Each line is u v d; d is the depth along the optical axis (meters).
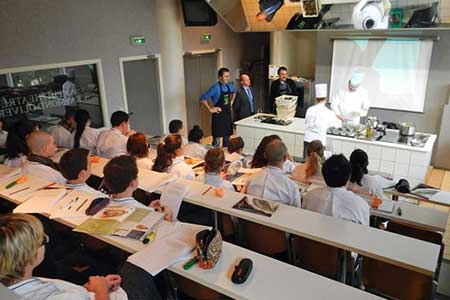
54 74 4.59
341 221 1.99
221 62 7.49
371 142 4.79
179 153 3.10
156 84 6.11
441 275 2.62
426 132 5.83
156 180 2.60
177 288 1.85
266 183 2.54
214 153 2.70
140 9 5.46
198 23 6.19
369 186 2.88
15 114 4.29
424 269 1.59
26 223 1.26
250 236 2.37
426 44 5.48
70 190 2.38
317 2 3.58
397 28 3.46
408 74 5.73
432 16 3.27
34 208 2.12
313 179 3.12
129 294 1.49
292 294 1.44
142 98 5.95
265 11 3.94
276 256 2.37
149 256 1.65
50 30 4.39
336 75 6.37
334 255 2.11
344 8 3.57
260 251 2.37
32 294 1.25
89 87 5.04
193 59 6.92
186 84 6.89
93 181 3.11
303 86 6.97
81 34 4.74
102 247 2.20
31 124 3.61
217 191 2.37
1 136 4.01
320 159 3.24
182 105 6.63
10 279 1.23
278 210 2.13
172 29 6.07
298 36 8.09
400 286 2.08
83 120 4.23
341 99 5.30
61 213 2.04
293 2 3.71
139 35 5.53
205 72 7.27
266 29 4.21
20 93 4.29
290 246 2.25
